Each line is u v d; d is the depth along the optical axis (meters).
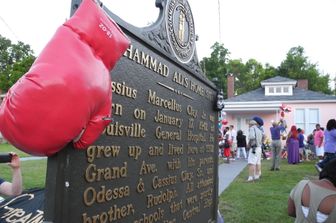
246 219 6.14
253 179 10.38
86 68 1.66
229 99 28.14
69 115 1.59
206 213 4.25
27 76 1.57
